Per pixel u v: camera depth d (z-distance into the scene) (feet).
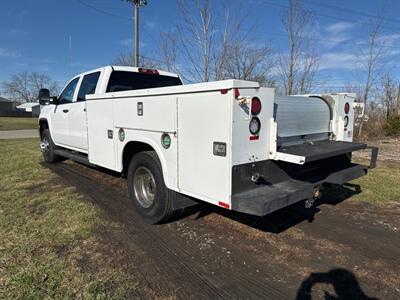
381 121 53.16
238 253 10.69
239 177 9.33
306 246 11.23
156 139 11.82
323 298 8.34
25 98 308.60
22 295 8.24
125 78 17.92
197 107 9.89
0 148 35.76
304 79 48.67
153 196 13.00
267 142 9.87
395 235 12.22
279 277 9.30
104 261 10.05
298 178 11.29
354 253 10.76
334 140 13.66
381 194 17.30
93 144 16.26
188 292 8.52
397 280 9.19
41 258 10.14
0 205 15.08
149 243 11.37
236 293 8.51
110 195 16.81
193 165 10.30
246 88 9.07
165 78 19.83
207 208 14.71
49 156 24.68
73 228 12.46
